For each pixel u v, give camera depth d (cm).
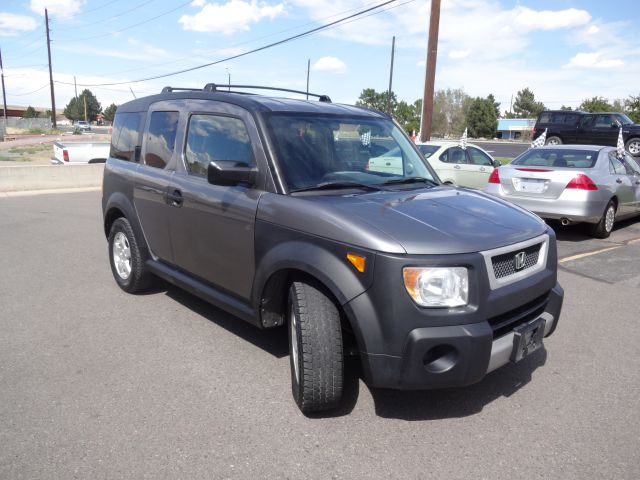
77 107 12975
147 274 540
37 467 279
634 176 955
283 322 377
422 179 425
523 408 345
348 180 382
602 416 336
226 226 389
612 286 612
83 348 428
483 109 9038
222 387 366
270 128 379
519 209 389
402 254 285
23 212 1155
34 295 564
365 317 292
